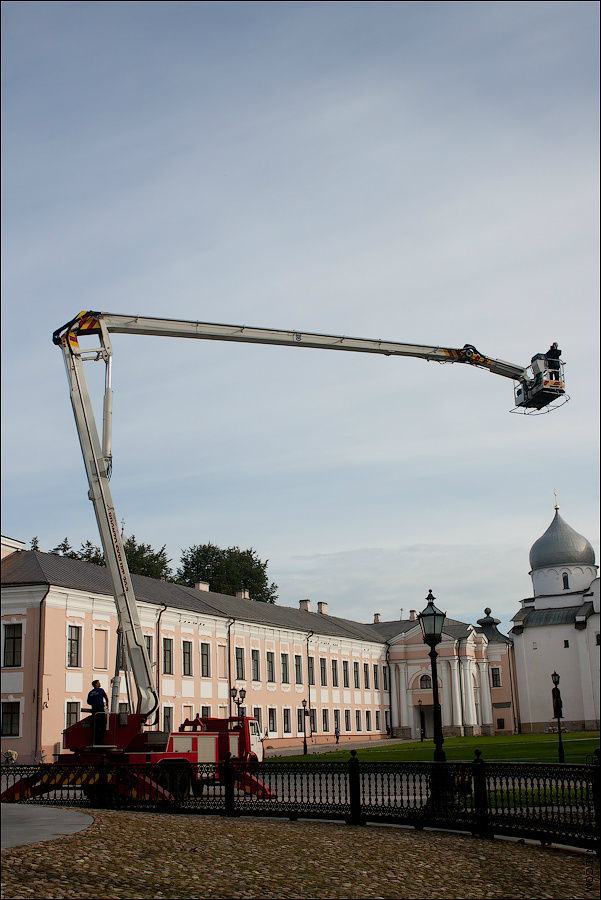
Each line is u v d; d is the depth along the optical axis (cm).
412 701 8694
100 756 2373
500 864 1298
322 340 3238
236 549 9781
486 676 8938
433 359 3509
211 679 5947
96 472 2522
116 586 2456
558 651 9081
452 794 1631
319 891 1076
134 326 2831
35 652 4466
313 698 7369
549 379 3628
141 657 2431
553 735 7444
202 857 1222
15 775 2177
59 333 2653
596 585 8969
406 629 9406
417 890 1115
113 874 1068
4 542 4878
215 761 2488
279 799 1966
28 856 1112
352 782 1733
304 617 8006
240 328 3052
